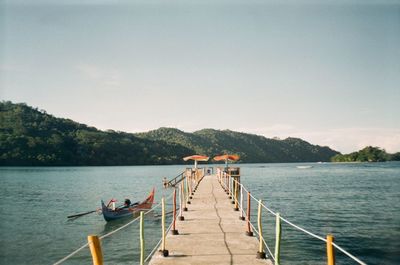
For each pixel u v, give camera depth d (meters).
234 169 40.78
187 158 42.97
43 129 194.00
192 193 24.27
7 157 155.25
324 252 19.98
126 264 17.91
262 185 72.94
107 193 56.88
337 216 33.09
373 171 137.25
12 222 30.41
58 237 24.45
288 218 31.75
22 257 19.69
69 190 62.31
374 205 41.19
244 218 14.98
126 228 26.81
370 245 21.89
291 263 18.00
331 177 101.06
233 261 9.16
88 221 30.59
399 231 25.92
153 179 91.06
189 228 13.16
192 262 9.09
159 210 34.72
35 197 51.09
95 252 5.99
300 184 75.44
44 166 169.75
